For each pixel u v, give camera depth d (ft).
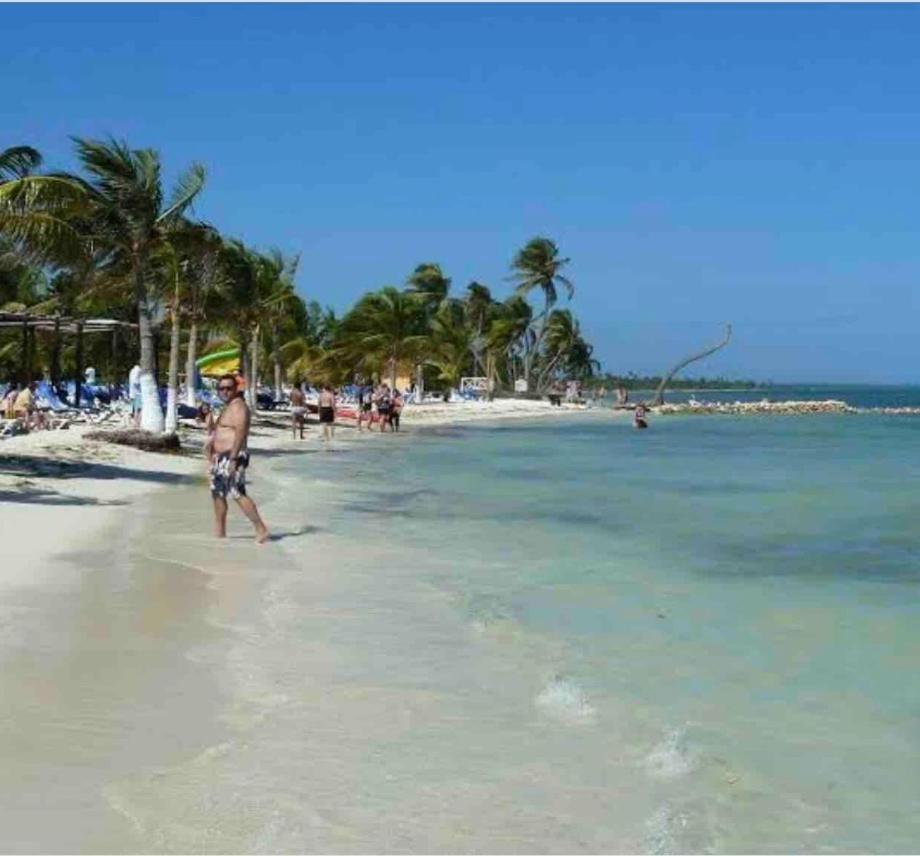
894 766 20.61
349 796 18.63
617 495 74.90
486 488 78.84
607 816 18.06
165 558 41.96
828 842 17.29
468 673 26.53
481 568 42.37
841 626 32.68
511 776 19.74
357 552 45.68
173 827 17.11
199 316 136.26
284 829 17.17
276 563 41.93
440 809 18.19
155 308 124.36
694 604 35.91
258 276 162.20
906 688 25.88
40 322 123.65
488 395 328.70
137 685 24.71
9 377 200.23
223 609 32.99
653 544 50.34
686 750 21.11
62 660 26.55
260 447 126.41
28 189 58.39
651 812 18.22
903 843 17.29
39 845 16.34
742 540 52.31
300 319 235.81
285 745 21.04
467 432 184.96
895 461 117.60
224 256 128.88
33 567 38.96
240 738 21.38
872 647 29.99
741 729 22.71
